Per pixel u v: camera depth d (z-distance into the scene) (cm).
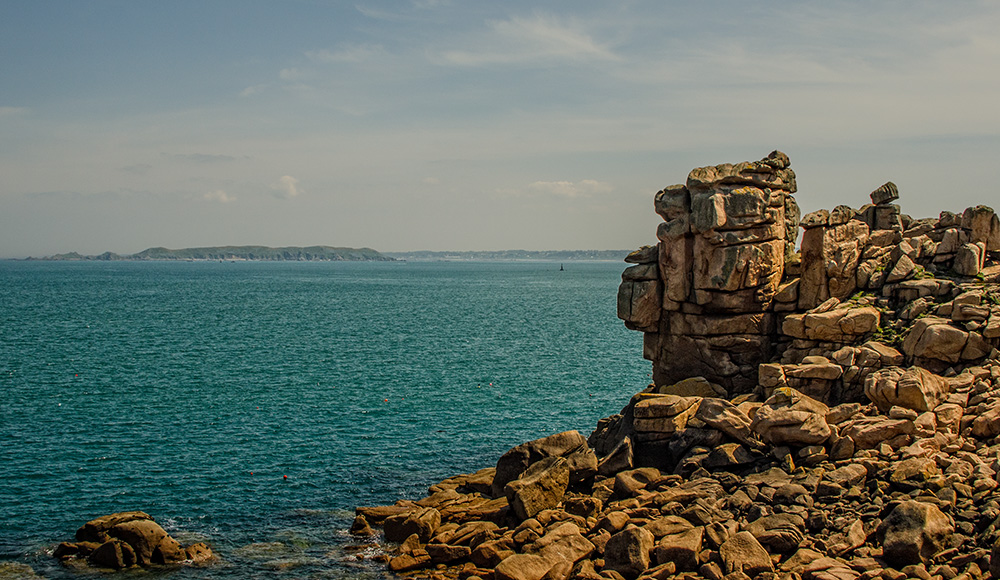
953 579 2028
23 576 2678
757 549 2253
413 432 4597
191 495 3500
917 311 3225
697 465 2875
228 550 2914
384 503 3422
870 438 2695
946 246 3488
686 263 3616
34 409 5097
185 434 4503
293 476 3772
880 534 2245
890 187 3672
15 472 3784
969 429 2719
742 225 3472
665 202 3616
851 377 3067
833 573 2105
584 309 14950
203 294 18962
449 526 2933
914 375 2808
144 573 2709
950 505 2294
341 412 5078
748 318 3572
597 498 2866
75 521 3184
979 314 3027
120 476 3750
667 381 3766
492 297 19200
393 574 2680
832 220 3575
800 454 2744
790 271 3709
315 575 2684
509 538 2644
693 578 2230
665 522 2492
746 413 2995
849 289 3509
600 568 2405
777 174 3678
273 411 5091
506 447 4300
